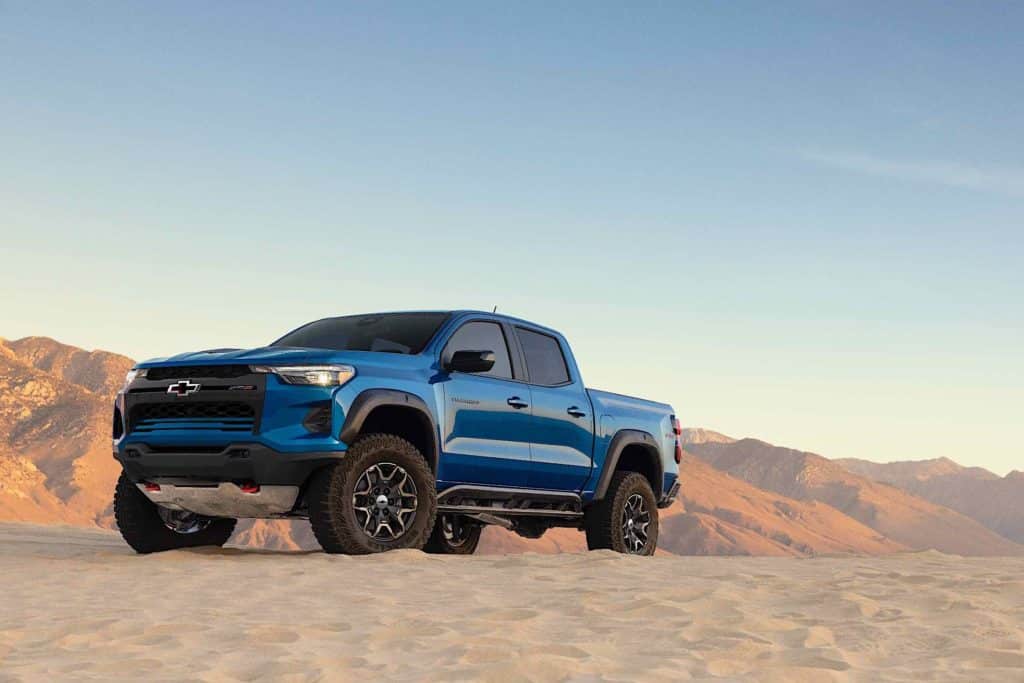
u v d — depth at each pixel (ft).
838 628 16.75
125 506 29.66
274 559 26.76
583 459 33.83
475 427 30.42
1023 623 17.34
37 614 17.75
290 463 26.61
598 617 17.63
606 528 34.88
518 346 32.94
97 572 23.67
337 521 27.02
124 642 15.26
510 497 31.81
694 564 26.94
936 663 14.25
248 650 14.69
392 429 29.94
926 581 22.40
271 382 26.84
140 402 28.25
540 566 25.46
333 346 31.17
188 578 22.58
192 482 27.68
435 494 29.09
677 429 38.68
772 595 20.33
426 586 21.52
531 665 13.43
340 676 13.00
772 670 13.41
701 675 13.42
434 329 31.01
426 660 14.12
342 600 19.49
